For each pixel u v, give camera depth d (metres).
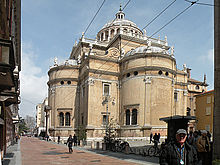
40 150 26.95
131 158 18.89
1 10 8.02
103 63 42.62
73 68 47.94
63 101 46.75
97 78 41.53
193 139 13.70
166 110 37.78
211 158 12.34
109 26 59.84
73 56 60.94
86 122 40.31
